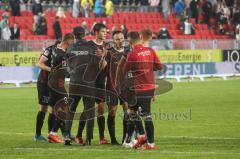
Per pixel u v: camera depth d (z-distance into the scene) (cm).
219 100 6731
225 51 10625
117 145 3803
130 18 11750
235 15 12525
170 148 3622
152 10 12425
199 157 3269
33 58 9175
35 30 10325
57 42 3981
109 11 11525
